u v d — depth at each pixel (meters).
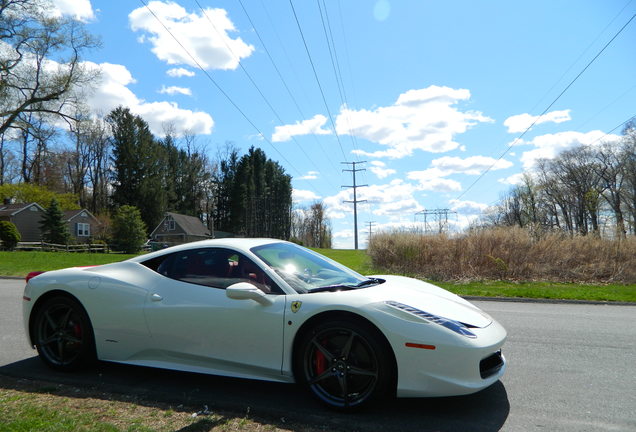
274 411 3.20
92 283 4.03
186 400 3.40
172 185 69.94
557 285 13.35
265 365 3.39
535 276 14.81
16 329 6.01
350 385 3.20
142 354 3.84
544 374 4.15
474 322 3.35
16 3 27.59
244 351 3.45
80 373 4.09
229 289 3.30
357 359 3.20
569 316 7.69
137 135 60.72
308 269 3.95
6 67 28.80
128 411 3.13
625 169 48.19
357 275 4.32
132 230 42.47
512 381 3.94
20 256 26.30
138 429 2.78
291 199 99.62
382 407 3.31
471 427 2.97
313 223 105.62
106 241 44.94
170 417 3.04
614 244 15.22
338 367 3.20
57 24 28.70
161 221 60.88
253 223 76.94
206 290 3.70
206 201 79.56
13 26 28.00
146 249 48.66
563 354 4.90
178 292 3.76
